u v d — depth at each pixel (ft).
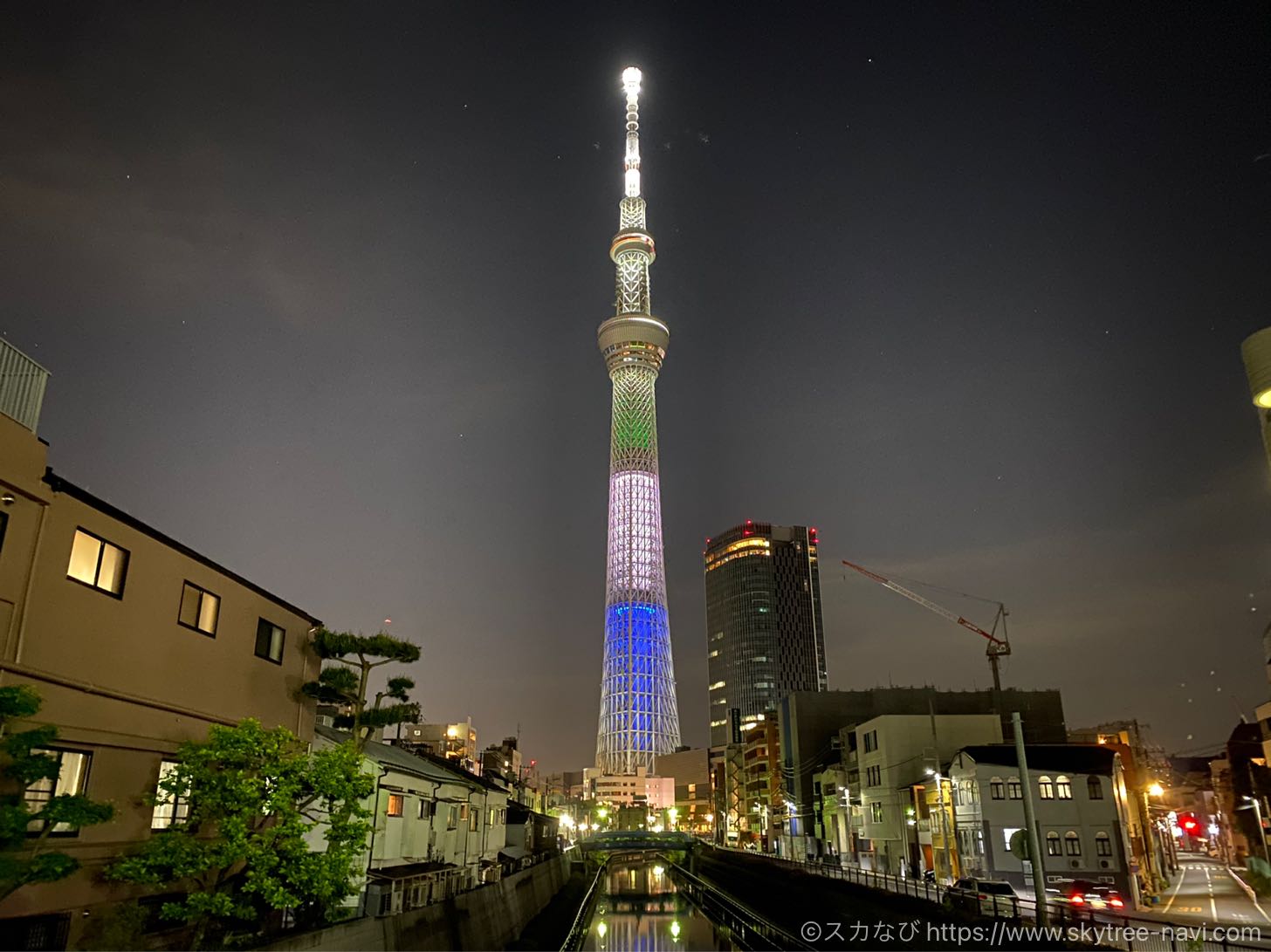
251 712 93.50
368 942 85.05
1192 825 294.05
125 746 71.97
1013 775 200.44
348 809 74.54
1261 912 154.40
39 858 50.21
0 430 61.00
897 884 167.84
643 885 329.52
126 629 73.31
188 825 69.67
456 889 123.95
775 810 402.11
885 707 358.64
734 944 170.71
